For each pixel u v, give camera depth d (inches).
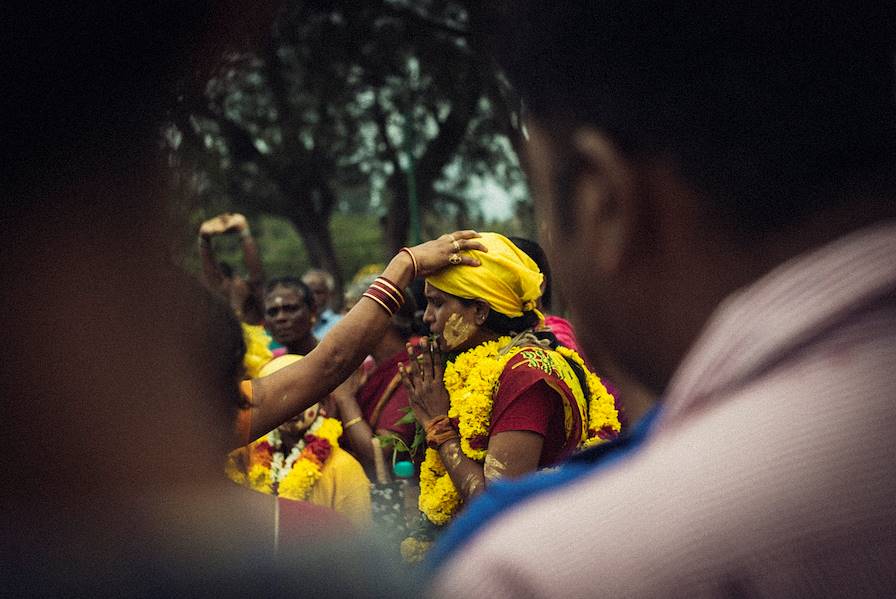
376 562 37.9
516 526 28.2
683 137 29.1
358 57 522.9
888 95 29.0
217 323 39.2
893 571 24.0
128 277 34.1
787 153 28.6
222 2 34.6
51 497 32.5
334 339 73.3
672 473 26.6
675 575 25.1
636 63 29.4
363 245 1048.2
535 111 31.8
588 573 26.1
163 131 35.2
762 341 27.4
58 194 32.5
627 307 31.6
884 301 26.6
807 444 25.3
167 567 33.4
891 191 28.6
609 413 109.3
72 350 32.7
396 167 630.5
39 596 31.8
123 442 33.5
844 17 28.5
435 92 557.9
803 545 24.5
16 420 32.1
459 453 108.4
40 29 31.7
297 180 657.0
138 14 33.1
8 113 31.7
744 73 28.6
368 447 142.7
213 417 37.6
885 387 25.6
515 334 111.6
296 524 37.8
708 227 29.7
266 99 586.6
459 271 108.5
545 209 32.9
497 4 32.5
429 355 113.9
